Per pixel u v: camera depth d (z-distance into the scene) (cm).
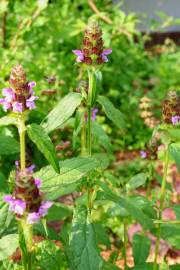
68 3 129
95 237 37
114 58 129
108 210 42
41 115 74
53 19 110
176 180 104
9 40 102
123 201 40
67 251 41
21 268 40
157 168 107
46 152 36
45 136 37
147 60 149
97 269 37
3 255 37
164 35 205
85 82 54
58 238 45
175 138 45
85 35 45
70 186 37
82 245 37
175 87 134
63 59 106
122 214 41
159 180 54
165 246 81
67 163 37
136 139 118
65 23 114
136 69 139
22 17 95
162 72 138
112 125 119
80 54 45
